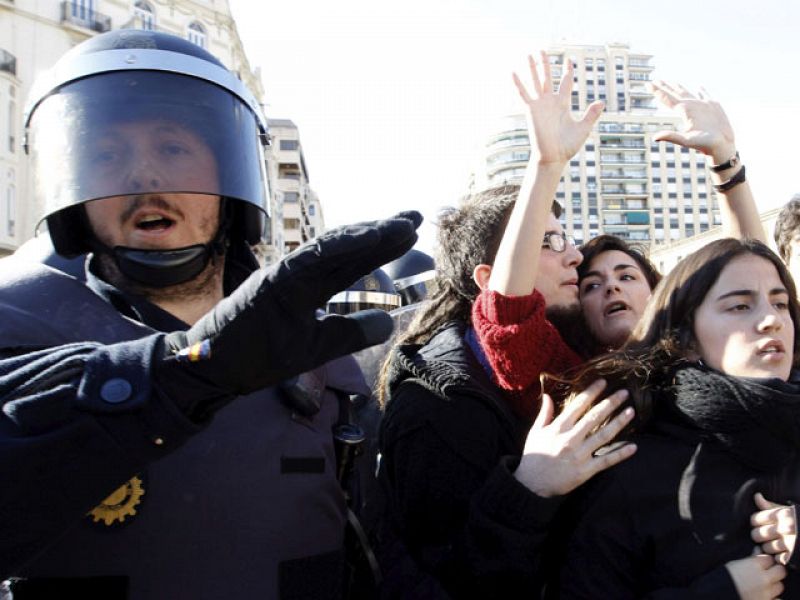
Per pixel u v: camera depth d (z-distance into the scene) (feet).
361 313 3.03
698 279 4.90
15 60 55.93
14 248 54.44
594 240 6.79
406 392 5.33
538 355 5.32
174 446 2.74
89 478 2.68
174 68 4.23
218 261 4.69
